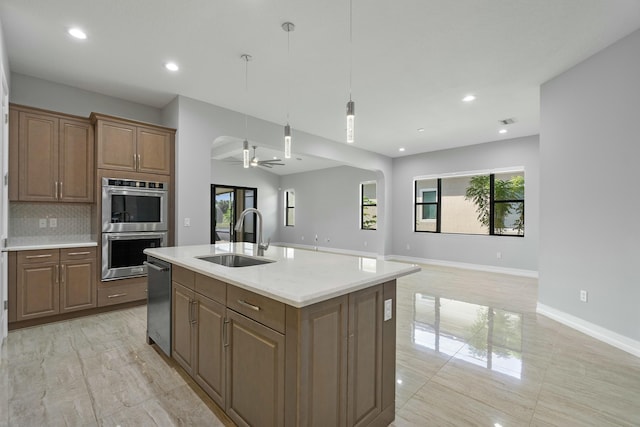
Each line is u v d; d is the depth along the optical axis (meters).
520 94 3.92
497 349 2.71
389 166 7.93
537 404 1.92
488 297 4.40
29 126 3.20
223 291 1.72
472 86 3.71
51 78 3.52
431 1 2.25
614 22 2.48
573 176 3.20
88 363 2.38
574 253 3.20
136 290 3.70
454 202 7.12
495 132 5.67
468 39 2.73
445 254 7.09
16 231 3.37
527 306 3.97
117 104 4.07
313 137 5.88
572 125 3.21
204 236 4.16
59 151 3.37
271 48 2.91
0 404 1.87
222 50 2.96
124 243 3.60
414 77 3.47
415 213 7.70
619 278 2.74
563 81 3.33
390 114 4.70
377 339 1.67
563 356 2.57
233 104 4.30
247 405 1.54
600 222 2.92
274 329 1.37
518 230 6.20
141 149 3.76
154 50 2.96
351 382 1.50
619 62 2.73
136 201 3.70
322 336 1.35
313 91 3.87
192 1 2.28
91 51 2.97
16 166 3.11
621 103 2.72
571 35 2.66
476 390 2.07
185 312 2.12
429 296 4.45
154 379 2.15
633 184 2.62
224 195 9.54
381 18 2.46
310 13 2.40
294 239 10.60
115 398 1.93
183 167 3.99
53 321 3.25
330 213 9.53
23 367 2.31
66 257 3.28
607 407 1.89
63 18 2.47
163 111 4.37
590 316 3.02
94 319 3.35
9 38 2.73
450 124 5.19
